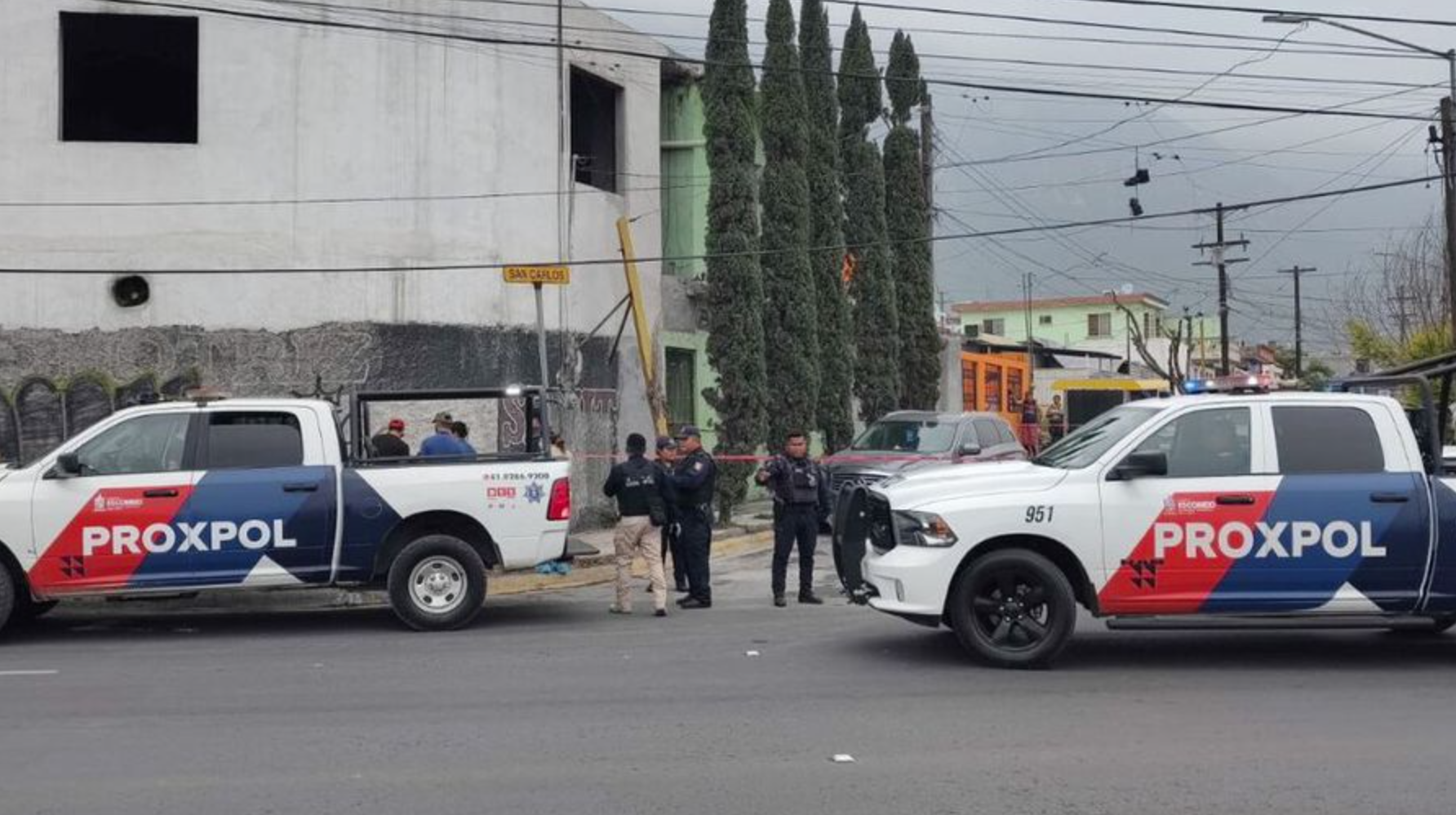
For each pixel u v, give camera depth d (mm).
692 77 26234
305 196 18688
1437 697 8367
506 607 13211
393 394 11883
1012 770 6555
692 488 12859
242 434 11195
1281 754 6891
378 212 18891
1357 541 9062
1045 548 9312
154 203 18344
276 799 6051
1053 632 9133
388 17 19000
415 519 11516
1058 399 46594
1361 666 9438
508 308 19797
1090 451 9562
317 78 18750
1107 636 10703
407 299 18969
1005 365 46969
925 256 30344
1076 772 6523
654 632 11281
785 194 22953
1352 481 9148
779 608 12984
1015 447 21000
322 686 8789
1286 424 9273
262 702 8242
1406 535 9055
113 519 10773
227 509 10961
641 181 23172
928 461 18531
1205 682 8828
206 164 18453
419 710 8000
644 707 8047
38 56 18156
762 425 21672
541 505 11586
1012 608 9227
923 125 31953
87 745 7105
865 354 27750
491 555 11641
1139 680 8883
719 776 6449
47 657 10070
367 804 5969
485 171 19625
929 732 7375
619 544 12570
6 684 8914
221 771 6559
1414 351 30609
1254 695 8406
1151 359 55219
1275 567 9078
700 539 12930
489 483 11492
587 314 21250
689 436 12961
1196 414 9328
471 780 6383
